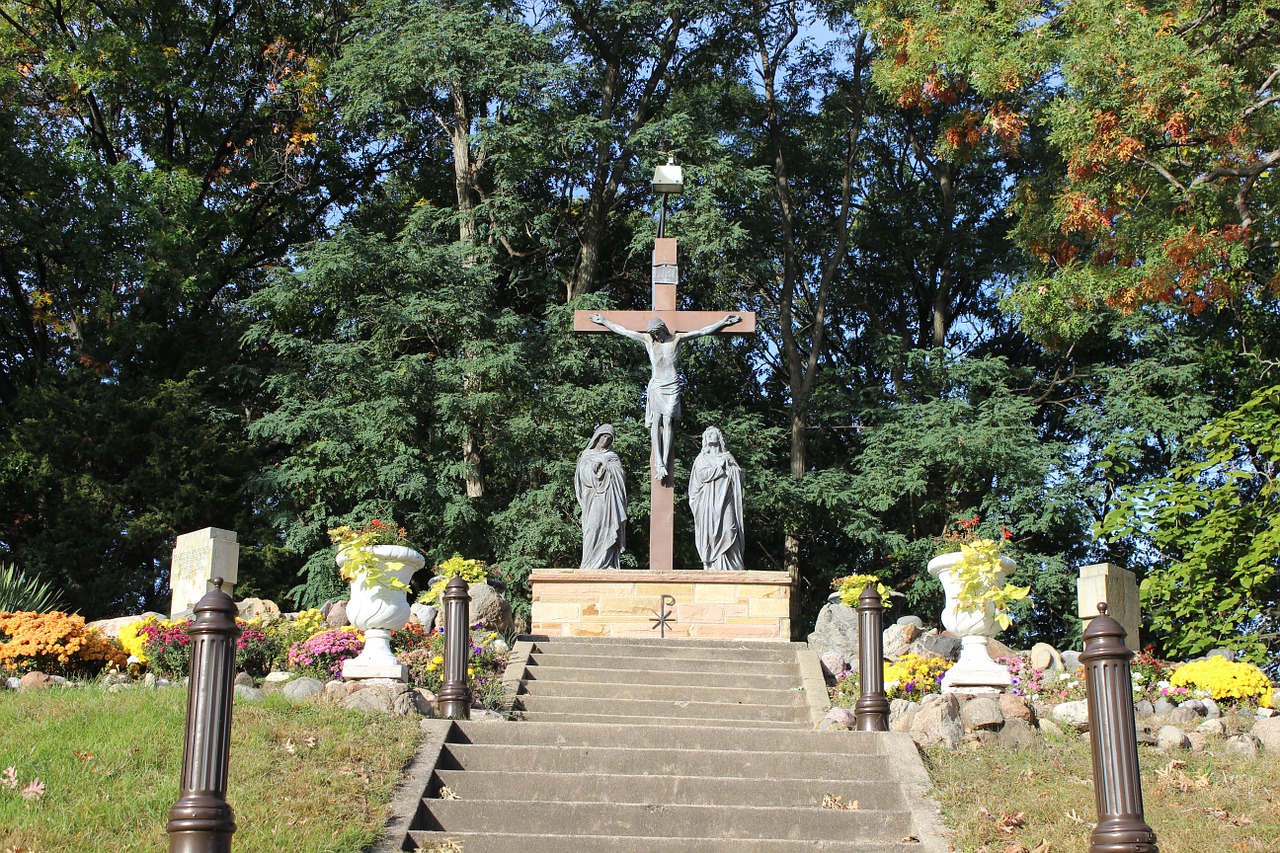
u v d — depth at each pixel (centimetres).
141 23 2778
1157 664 1473
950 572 1358
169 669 1334
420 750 1035
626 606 1734
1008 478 2525
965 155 2261
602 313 1898
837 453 2975
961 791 988
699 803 988
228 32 2902
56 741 993
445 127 2786
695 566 2659
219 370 2627
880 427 2711
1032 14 2023
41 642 1326
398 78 2597
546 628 1731
